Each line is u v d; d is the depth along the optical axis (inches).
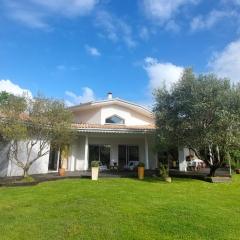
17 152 844.6
